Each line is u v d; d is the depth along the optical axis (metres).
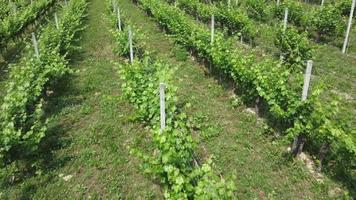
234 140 5.69
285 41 8.21
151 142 5.66
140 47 8.91
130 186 4.79
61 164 5.21
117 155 5.40
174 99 4.64
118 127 6.14
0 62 9.76
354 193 4.50
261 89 5.56
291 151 5.24
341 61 8.85
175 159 3.69
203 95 7.23
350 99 6.98
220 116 6.43
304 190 4.62
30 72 6.46
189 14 13.79
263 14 12.31
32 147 4.75
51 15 15.34
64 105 6.94
